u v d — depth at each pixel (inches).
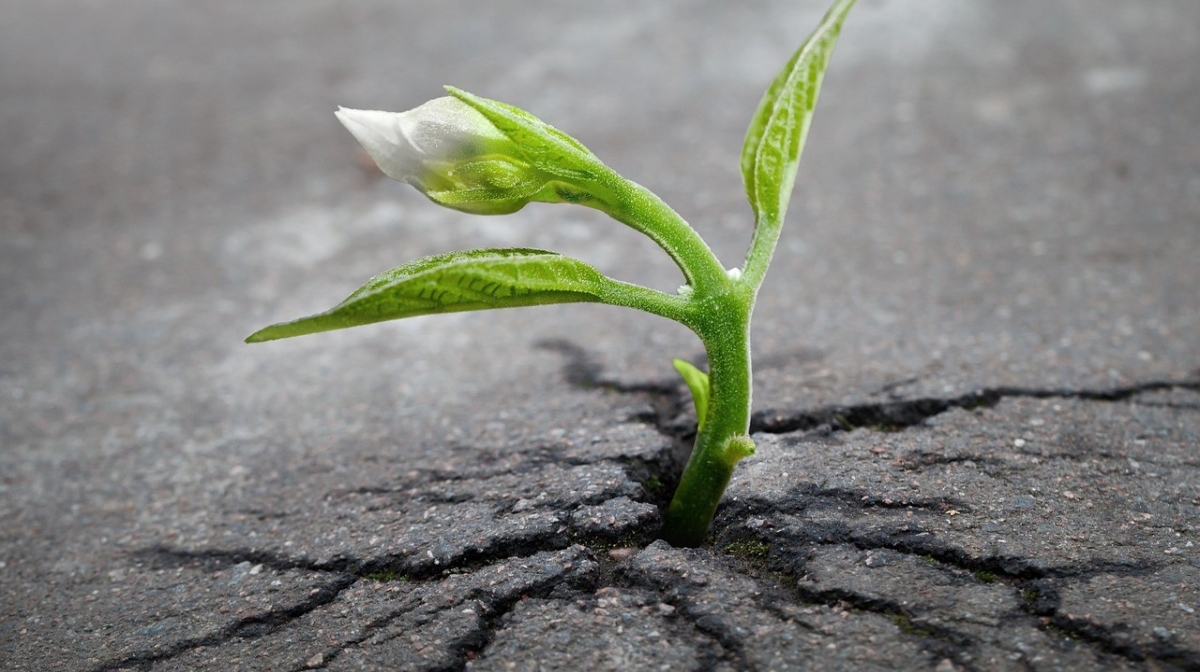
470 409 13.3
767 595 11.0
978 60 20.6
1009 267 14.7
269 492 12.6
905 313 14.1
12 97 23.2
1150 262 14.6
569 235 16.1
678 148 18.3
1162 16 21.9
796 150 11.2
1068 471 11.8
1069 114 18.2
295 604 11.4
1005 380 12.9
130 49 25.9
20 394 14.1
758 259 11.1
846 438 12.3
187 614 11.5
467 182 10.7
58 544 12.3
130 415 13.8
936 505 11.5
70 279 15.9
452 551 11.6
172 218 17.6
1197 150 16.6
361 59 23.7
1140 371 13.0
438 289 10.5
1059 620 10.7
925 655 10.5
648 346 14.1
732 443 11.2
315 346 14.7
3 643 11.4
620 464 12.3
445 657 10.8
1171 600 10.7
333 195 18.1
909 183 16.6
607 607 11.0
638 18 24.5
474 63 22.7
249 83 22.9
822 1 24.3
